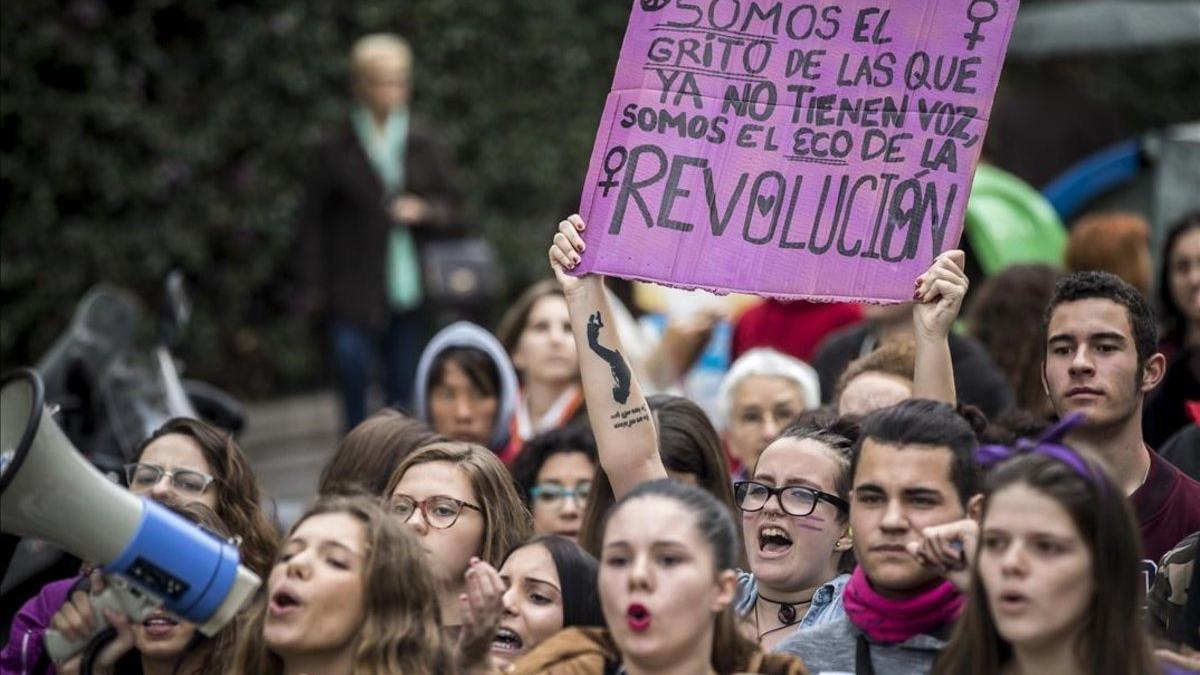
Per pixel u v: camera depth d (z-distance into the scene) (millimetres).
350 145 14312
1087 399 6578
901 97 6488
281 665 5621
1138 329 6602
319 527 5551
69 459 5297
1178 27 15102
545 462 8180
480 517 6504
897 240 6430
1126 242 10188
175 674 6059
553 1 17625
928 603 5609
